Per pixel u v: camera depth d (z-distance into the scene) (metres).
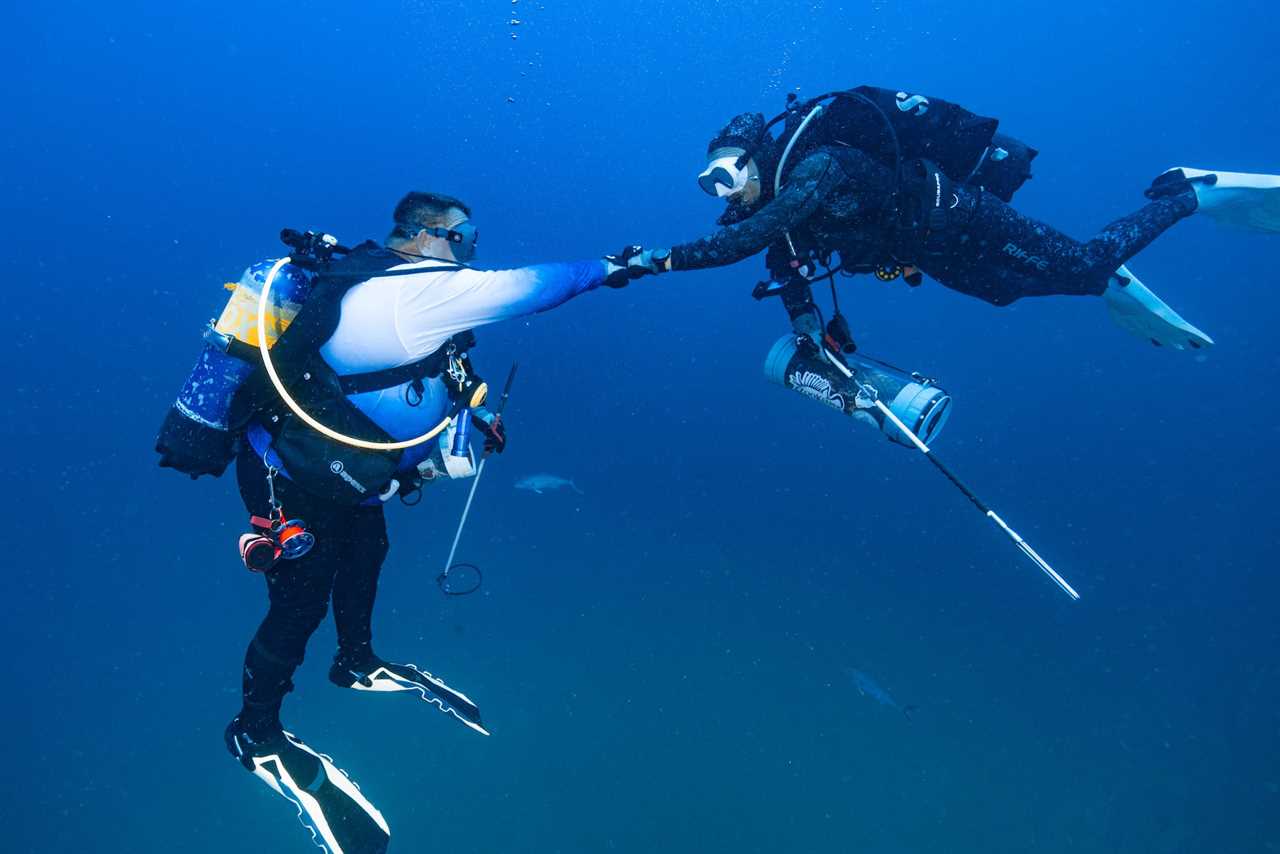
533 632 11.22
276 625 2.29
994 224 2.98
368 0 55.62
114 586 13.91
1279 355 20.75
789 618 11.41
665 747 9.35
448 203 2.32
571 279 2.36
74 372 31.39
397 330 2.12
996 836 8.47
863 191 2.81
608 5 55.56
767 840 8.29
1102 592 12.17
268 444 2.21
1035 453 16.89
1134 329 3.75
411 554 12.96
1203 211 3.47
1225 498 14.06
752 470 16.59
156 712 10.99
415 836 8.55
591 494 15.36
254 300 2.04
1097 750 9.42
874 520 14.30
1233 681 10.09
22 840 9.23
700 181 2.78
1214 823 8.39
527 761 9.27
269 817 9.35
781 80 62.34
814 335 3.21
